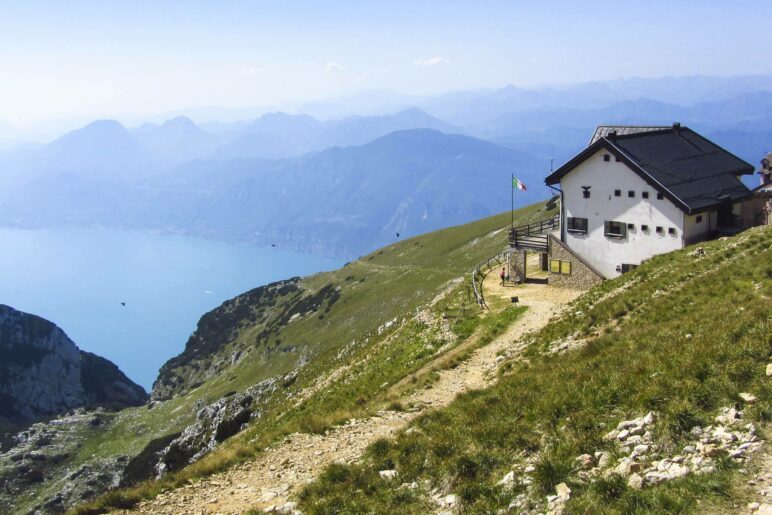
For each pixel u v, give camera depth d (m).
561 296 49.88
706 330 19.75
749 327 18.05
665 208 48.38
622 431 14.76
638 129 62.06
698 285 29.25
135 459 117.38
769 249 31.23
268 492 19.67
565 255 54.09
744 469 11.75
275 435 26.64
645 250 49.97
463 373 32.94
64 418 173.88
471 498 14.45
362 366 47.16
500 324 42.06
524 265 57.12
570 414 17.08
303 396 49.25
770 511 10.17
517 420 18.38
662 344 20.23
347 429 25.75
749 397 14.11
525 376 24.31
